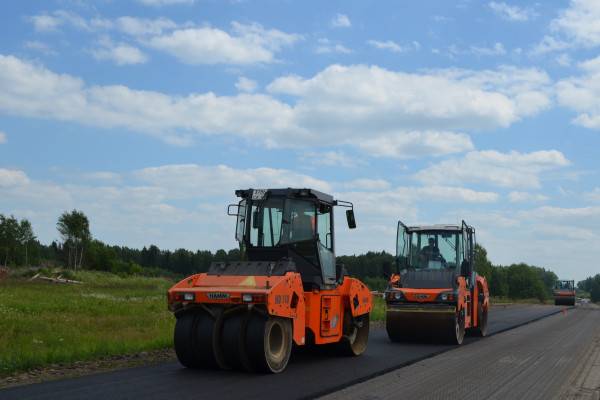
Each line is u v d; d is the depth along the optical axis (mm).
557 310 45656
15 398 7809
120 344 13188
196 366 10734
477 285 19578
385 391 9055
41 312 22359
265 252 12078
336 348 13297
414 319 16391
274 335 10688
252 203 12320
